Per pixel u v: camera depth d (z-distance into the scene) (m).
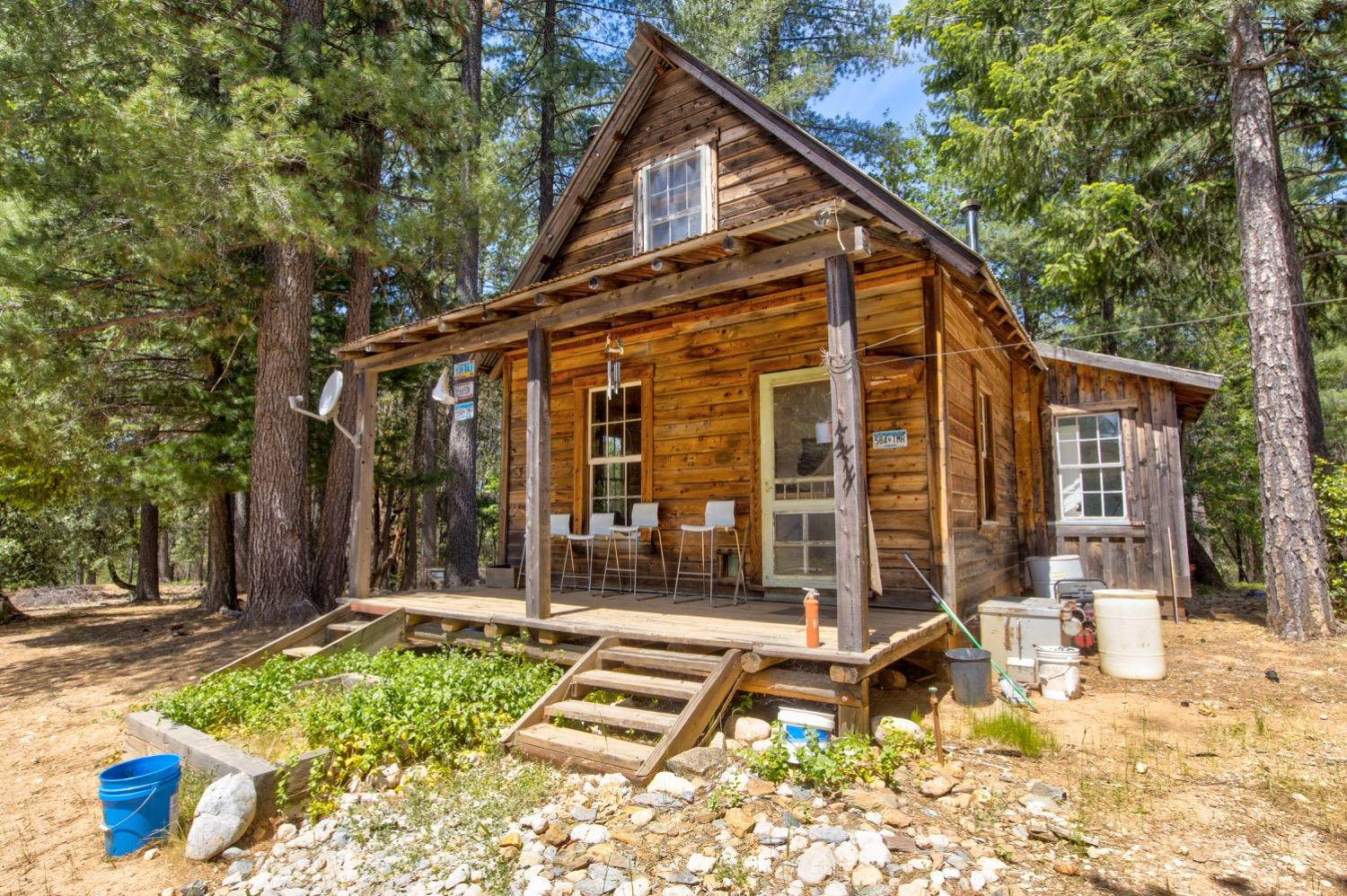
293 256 10.30
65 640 10.26
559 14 16.80
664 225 8.23
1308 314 11.62
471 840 3.33
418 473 15.50
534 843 3.24
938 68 13.99
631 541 7.86
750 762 3.88
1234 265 11.84
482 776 4.00
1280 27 9.45
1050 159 10.54
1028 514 10.07
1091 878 2.88
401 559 21.81
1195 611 9.87
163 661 8.20
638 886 2.83
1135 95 9.80
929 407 6.02
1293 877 2.90
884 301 6.32
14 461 10.16
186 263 8.08
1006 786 3.80
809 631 4.36
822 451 6.84
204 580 25.22
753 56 18.59
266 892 3.06
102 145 7.43
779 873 2.93
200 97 9.97
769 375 7.15
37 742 5.43
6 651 9.55
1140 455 9.55
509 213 11.11
